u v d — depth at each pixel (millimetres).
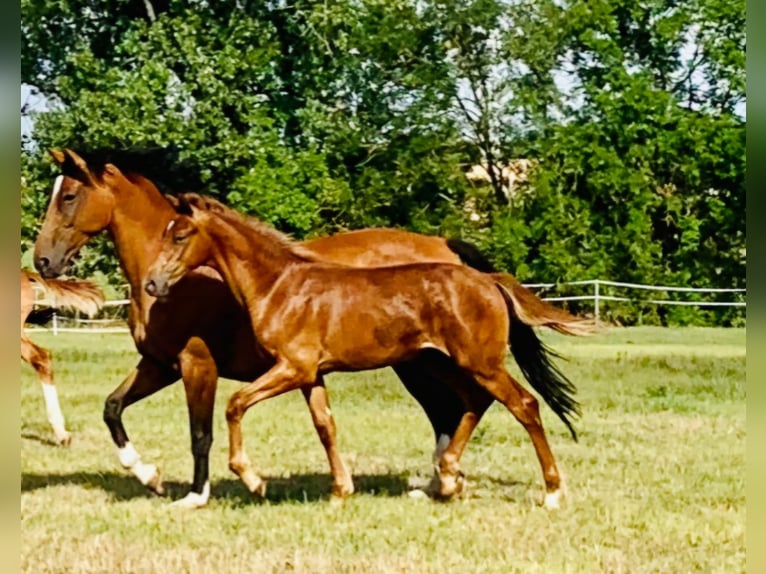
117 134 26969
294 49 32688
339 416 13695
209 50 29156
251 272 8312
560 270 34875
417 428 12734
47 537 7738
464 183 36344
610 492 9062
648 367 19062
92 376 18281
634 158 35938
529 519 8133
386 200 35406
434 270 8406
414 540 7594
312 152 31828
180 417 13703
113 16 31047
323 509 8445
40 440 12227
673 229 37156
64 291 12266
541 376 8859
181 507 8586
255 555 7250
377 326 8289
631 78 36281
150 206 8734
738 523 8023
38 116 27828
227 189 29234
